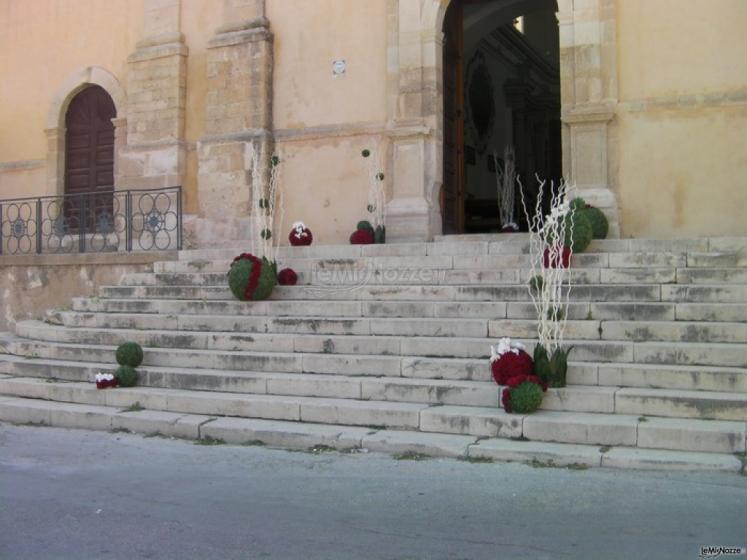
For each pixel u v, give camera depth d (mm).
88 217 14695
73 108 15172
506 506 4805
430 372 7207
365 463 5918
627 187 10328
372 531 4449
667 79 10211
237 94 12797
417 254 10023
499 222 15461
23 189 15414
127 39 14430
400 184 11617
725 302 7504
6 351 9727
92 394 7922
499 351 6711
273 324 8586
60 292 11930
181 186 12906
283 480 5539
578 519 4539
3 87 15688
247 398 7281
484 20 14609
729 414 5941
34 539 4477
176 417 7223
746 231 9812
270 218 11578
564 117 10523
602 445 5863
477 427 6258
